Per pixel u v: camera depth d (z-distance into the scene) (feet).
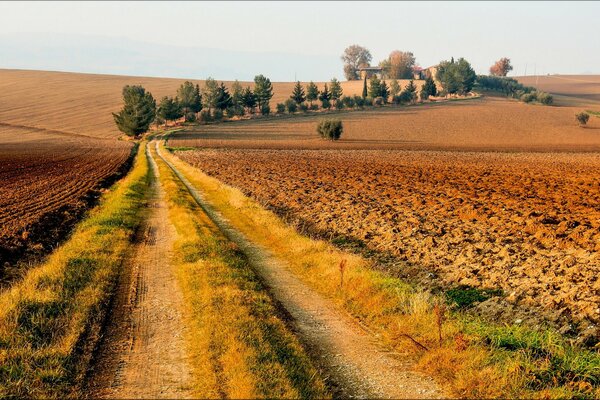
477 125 461.37
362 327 33.68
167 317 33.83
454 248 54.95
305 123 473.67
